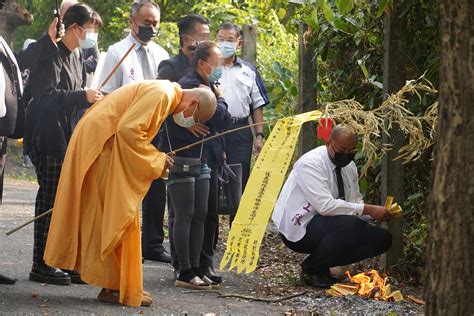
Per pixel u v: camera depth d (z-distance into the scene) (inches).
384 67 316.2
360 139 331.9
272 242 382.6
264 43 512.7
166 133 289.0
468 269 177.8
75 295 271.7
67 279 287.9
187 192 287.6
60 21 288.2
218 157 303.4
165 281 303.9
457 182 177.2
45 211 287.1
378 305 267.4
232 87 349.7
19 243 368.2
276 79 438.6
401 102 281.6
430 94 313.6
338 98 365.1
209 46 294.7
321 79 393.4
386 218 295.1
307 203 298.0
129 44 348.2
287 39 506.9
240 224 270.4
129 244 258.1
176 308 261.1
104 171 257.9
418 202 333.7
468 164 176.6
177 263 301.6
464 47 175.6
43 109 284.7
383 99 315.3
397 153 314.3
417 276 314.7
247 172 354.0
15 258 332.8
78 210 258.4
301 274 303.0
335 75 366.9
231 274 321.1
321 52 364.2
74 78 293.7
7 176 734.5
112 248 253.3
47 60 285.4
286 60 489.1
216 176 305.3
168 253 355.9
